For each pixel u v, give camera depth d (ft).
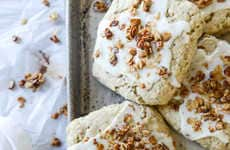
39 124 1.49
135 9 1.33
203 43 1.32
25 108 1.51
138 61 1.30
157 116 1.31
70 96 1.37
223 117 1.27
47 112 1.50
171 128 1.33
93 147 1.29
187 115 1.29
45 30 1.55
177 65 1.26
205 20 1.33
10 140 1.44
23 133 1.46
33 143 1.48
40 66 1.54
